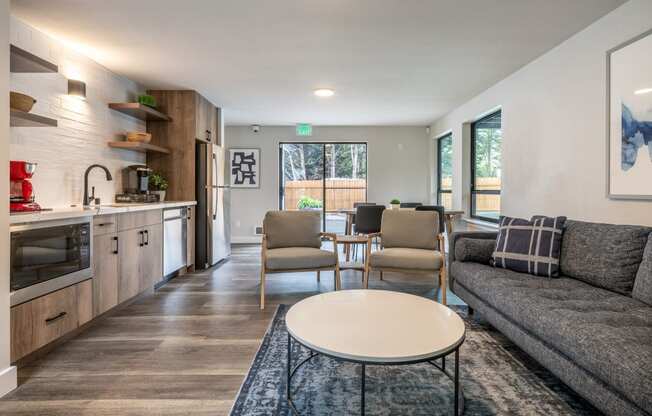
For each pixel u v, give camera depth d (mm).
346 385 1935
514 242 2719
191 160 4723
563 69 3213
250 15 2703
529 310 1913
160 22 2814
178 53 3439
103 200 3795
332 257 3506
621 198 2596
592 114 2885
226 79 4242
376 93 4863
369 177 7387
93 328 2754
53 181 3102
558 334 1663
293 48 3324
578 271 2371
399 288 3902
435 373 2055
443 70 3936
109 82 3895
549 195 3441
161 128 4715
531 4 2561
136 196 4004
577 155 3062
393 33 3014
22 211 2371
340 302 2025
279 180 7477
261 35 3043
